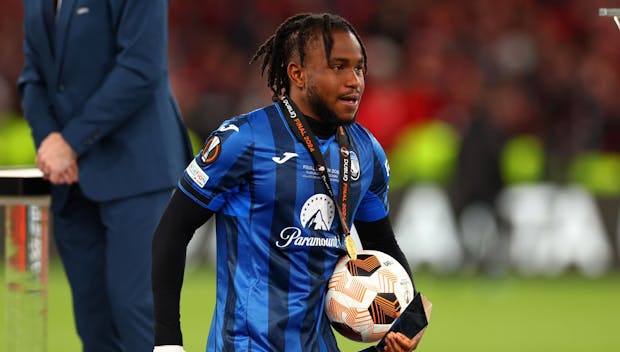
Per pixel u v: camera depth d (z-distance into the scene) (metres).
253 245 13.90
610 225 48.44
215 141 13.84
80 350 30.14
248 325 13.74
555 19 66.12
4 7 63.34
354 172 14.38
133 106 18.75
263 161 13.81
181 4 64.88
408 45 63.75
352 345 31.53
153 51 18.81
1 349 29.53
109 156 19.05
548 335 34.19
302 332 13.86
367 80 56.94
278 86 14.65
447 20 64.44
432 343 32.56
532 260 48.50
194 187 13.91
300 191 13.86
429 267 47.50
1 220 46.03
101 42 19.00
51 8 19.31
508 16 64.62
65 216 19.56
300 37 14.05
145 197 19.09
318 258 14.05
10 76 61.22
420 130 52.25
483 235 44.41
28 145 51.22
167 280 14.09
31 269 17.59
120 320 19.03
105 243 19.59
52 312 36.59
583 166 48.97
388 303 14.02
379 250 15.55
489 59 60.50
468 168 43.81
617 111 59.69
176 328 14.10
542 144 53.56
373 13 65.62
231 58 61.75
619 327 35.81
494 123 43.78
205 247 46.88
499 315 38.31
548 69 61.25
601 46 65.44
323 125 14.15
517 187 48.31
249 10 65.06
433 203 47.75
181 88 58.97
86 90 19.12
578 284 46.34
